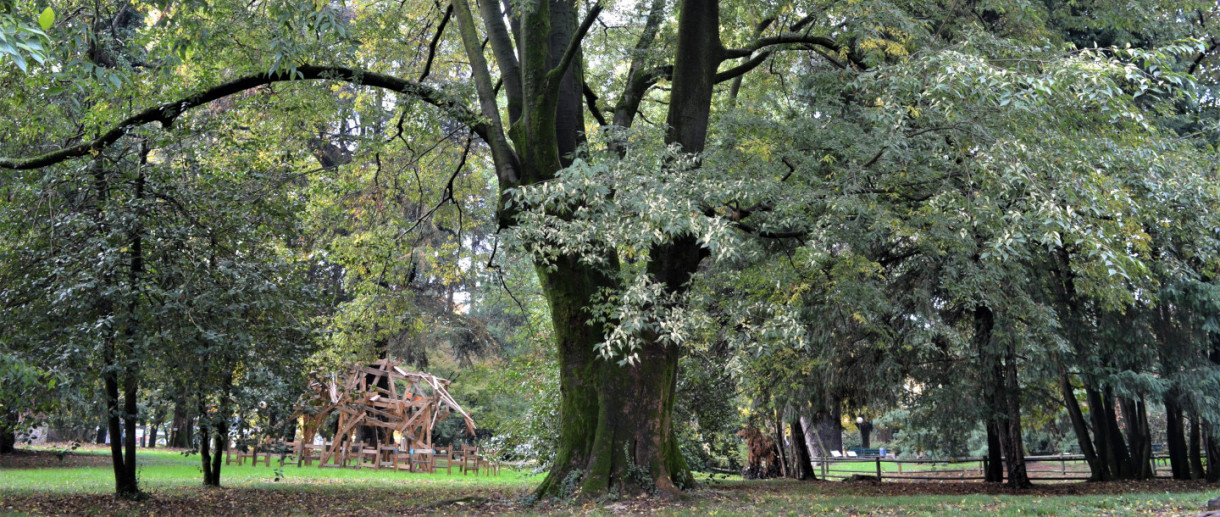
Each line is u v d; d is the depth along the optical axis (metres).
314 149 17.38
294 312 13.25
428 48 17.33
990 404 17.22
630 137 11.98
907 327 16.95
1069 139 10.77
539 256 12.16
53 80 8.81
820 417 19.91
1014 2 13.20
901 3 13.42
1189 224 11.93
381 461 27.34
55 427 13.48
